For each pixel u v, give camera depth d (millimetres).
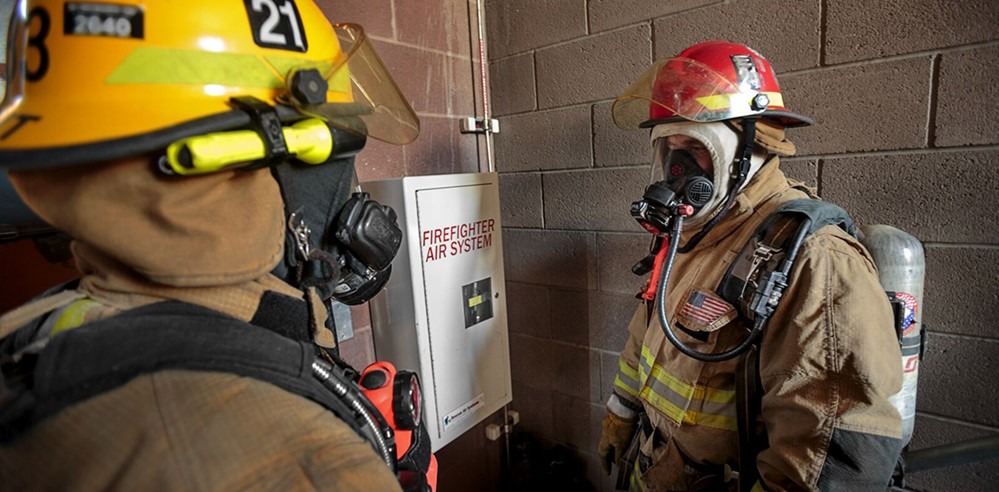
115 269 375
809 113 1102
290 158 435
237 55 412
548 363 1725
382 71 660
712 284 844
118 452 278
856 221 1078
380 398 557
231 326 362
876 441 635
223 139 349
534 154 1616
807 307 681
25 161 314
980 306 970
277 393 342
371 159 1343
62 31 373
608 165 1448
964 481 1045
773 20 1115
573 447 1722
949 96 942
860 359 639
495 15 1631
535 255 1683
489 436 1706
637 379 1146
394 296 1260
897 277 808
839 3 1030
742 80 857
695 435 841
